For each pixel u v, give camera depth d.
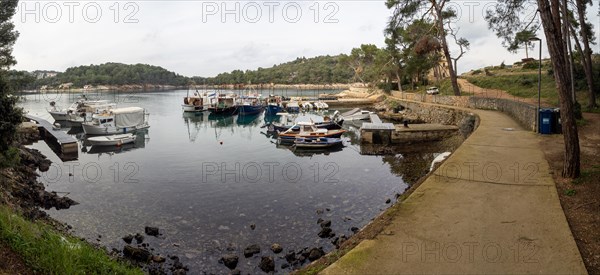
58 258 6.76
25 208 14.34
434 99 47.75
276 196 17.08
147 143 33.84
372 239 6.98
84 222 14.06
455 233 7.05
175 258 11.18
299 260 10.83
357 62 116.44
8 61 32.97
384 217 8.28
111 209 15.52
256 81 174.75
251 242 12.24
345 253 6.91
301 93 122.62
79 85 159.12
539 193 9.10
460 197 9.02
